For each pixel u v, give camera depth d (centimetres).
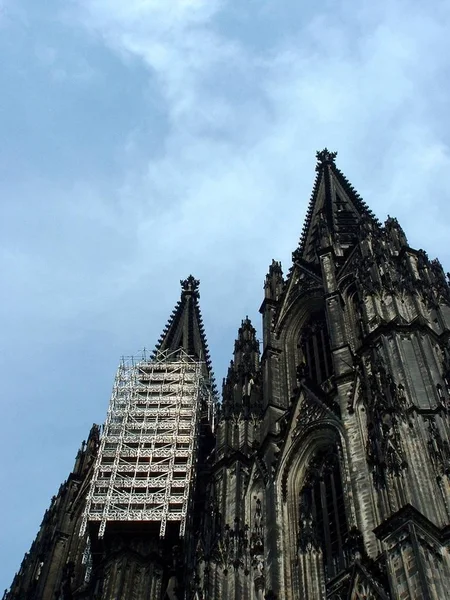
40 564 10331
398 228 9769
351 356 8075
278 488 7600
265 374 9506
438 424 6316
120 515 9275
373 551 5966
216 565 7181
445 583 5041
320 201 12681
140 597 8462
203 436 11381
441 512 5588
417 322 7475
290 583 6656
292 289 10575
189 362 13100
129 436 10619
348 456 6919
